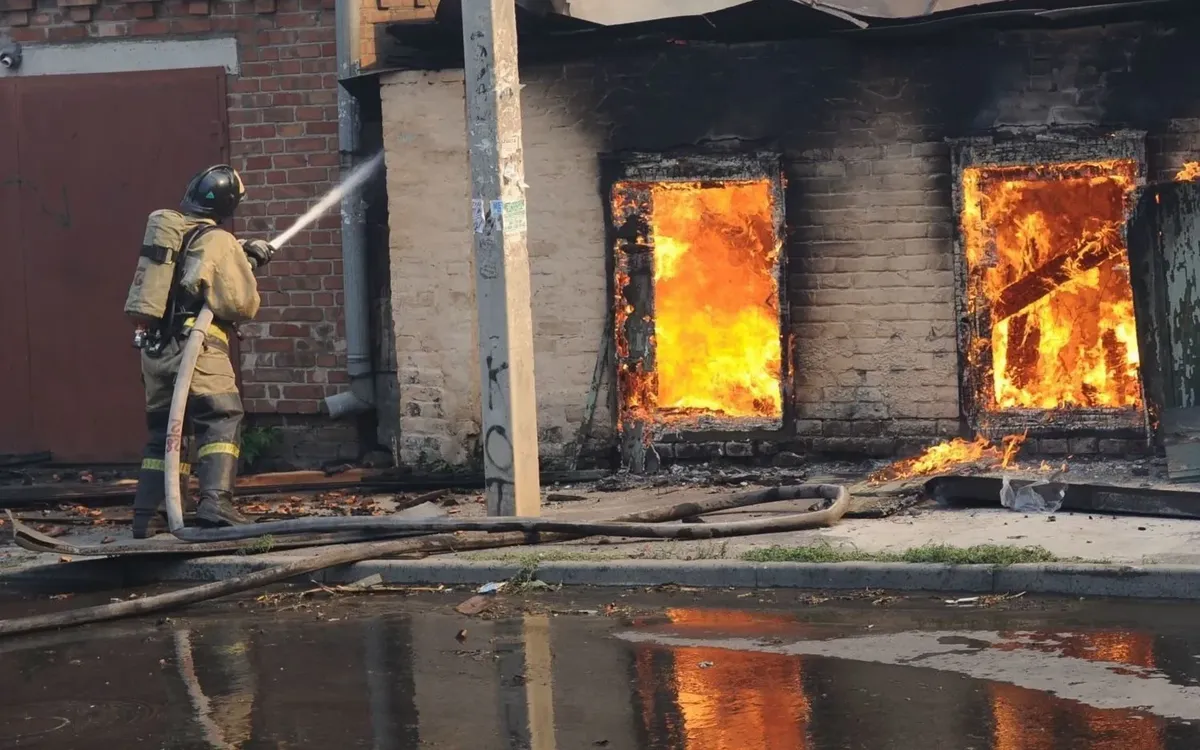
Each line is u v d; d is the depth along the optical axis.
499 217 8.92
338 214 12.30
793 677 6.02
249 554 8.84
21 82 12.69
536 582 8.02
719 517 9.41
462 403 11.64
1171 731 5.10
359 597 8.07
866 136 10.94
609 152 11.29
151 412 9.76
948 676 5.92
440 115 11.52
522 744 5.31
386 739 5.44
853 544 8.21
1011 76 10.69
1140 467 10.26
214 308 9.52
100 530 10.29
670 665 6.29
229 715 5.84
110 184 12.62
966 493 9.31
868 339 11.03
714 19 10.50
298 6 12.30
